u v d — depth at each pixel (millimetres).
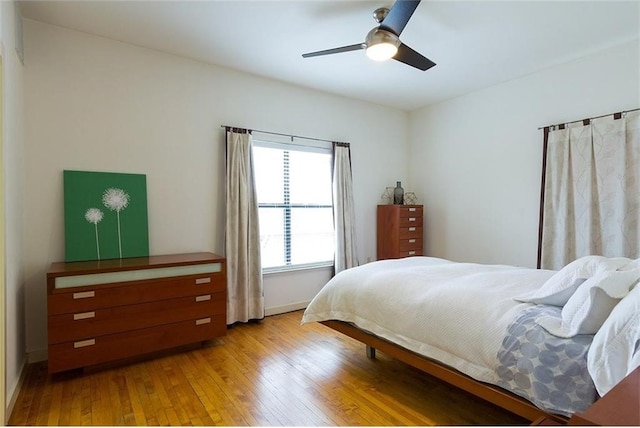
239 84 3496
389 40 2164
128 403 1955
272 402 1969
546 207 3406
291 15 2482
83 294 2266
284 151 3881
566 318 1478
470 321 1709
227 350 2744
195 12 2441
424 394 2062
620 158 2928
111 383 2191
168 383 2193
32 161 2518
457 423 1771
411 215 4469
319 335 3090
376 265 2746
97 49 2773
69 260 2623
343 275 2590
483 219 4086
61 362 2191
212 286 2799
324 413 1860
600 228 3047
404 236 4398
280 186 3852
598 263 1641
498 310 1687
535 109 3570
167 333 2582
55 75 2609
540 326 1505
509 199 3822
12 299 2020
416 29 2684
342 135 4309
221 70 3387
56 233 2613
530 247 3641
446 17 2510
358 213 4488
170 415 1838
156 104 3039
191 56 3162
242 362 2514
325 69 3463
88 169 2730
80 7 2369
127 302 2426
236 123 3480
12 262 2037
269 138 3695
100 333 2322
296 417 1824
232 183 3348
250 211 3490
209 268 2799
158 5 2352
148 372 2352
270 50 3039
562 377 1336
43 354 2529
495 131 3939
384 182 4766
